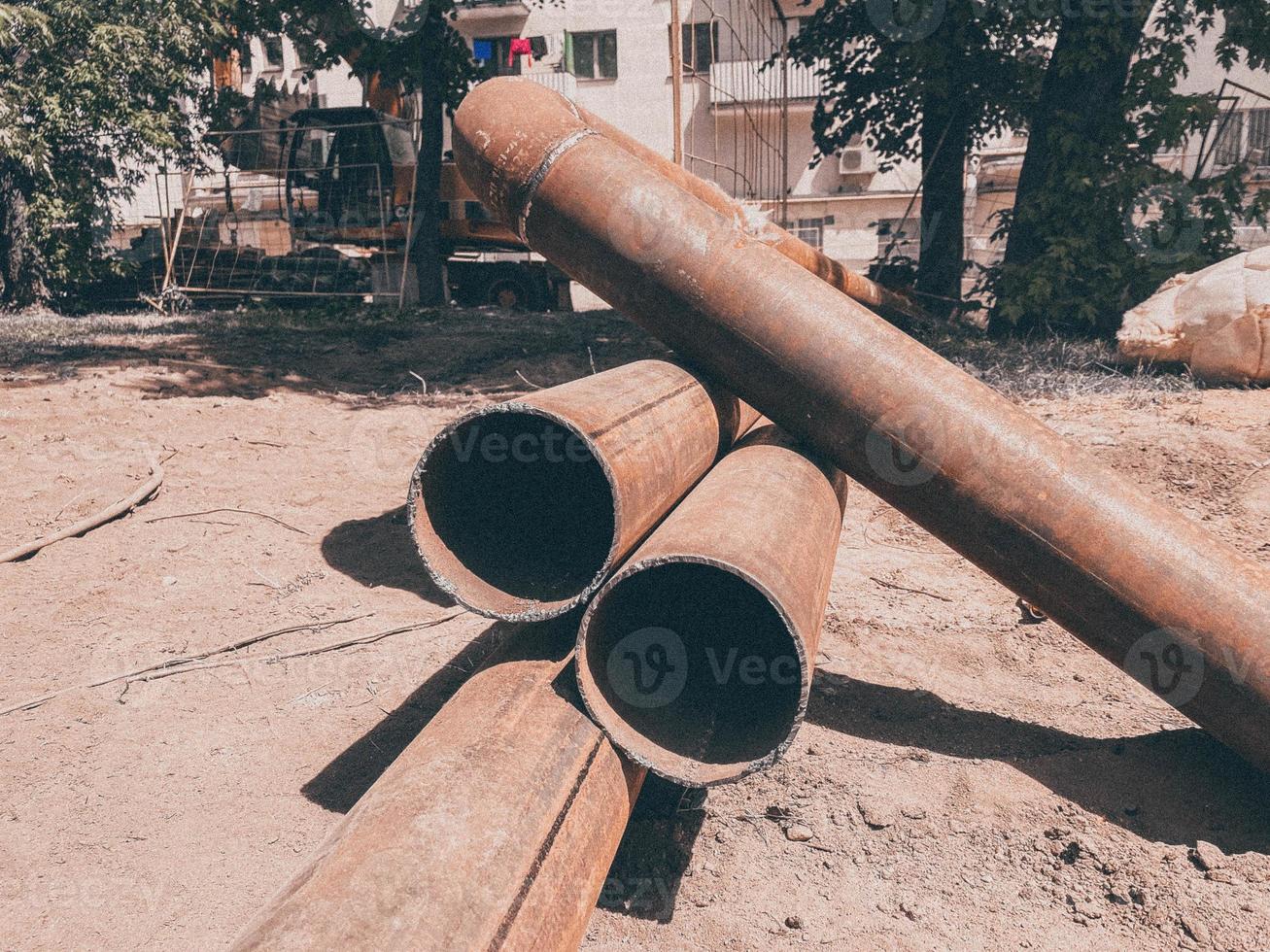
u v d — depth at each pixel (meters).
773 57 15.79
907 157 15.73
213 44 17.97
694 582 3.09
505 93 3.89
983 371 8.48
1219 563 2.88
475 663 3.95
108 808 2.99
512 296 19.72
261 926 1.55
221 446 6.91
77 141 16.66
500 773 2.07
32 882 2.65
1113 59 10.84
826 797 3.11
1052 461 2.98
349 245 18.67
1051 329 11.02
